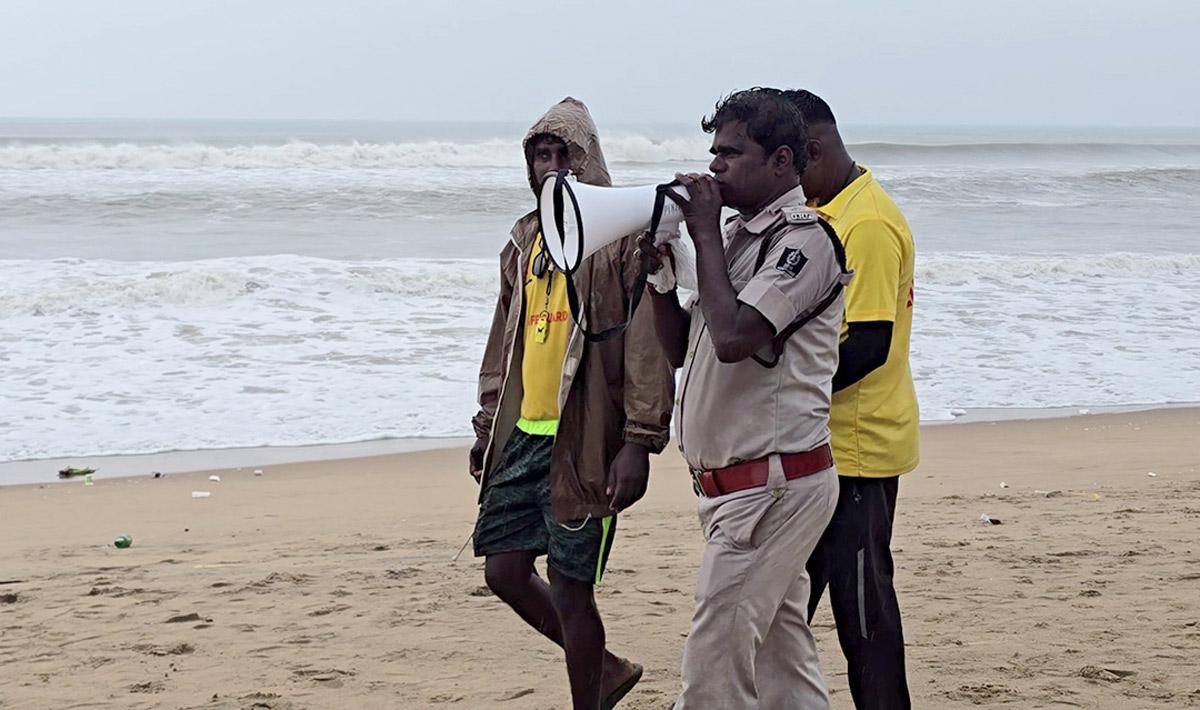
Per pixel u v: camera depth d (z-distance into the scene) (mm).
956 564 5984
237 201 25469
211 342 12641
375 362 12133
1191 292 17375
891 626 3369
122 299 14016
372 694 4230
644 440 3396
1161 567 5914
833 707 4008
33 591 5734
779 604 2992
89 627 5121
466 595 5594
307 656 4684
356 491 8406
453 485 8633
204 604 5469
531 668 4520
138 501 8062
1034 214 29469
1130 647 4645
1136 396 11758
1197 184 37031
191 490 8375
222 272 15016
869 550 3350
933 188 34281
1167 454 9555
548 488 3604
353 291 15109
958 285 17594
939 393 11703
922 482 8539
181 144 38750
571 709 4062
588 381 3482
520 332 3670
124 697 4223
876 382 3352
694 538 6863
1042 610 5176
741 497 2918
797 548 2939
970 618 5062
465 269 16219
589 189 2957
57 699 4211
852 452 3330
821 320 2920
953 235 24719
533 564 3744
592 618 3559
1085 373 12617
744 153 2898
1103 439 10125
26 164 31391
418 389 11266
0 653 4766
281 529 7340
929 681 4258
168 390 10961
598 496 3490
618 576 5887
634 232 2992
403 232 22375
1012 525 6965
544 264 3600
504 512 3664
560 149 3617
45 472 8797
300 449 9555
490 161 35875
